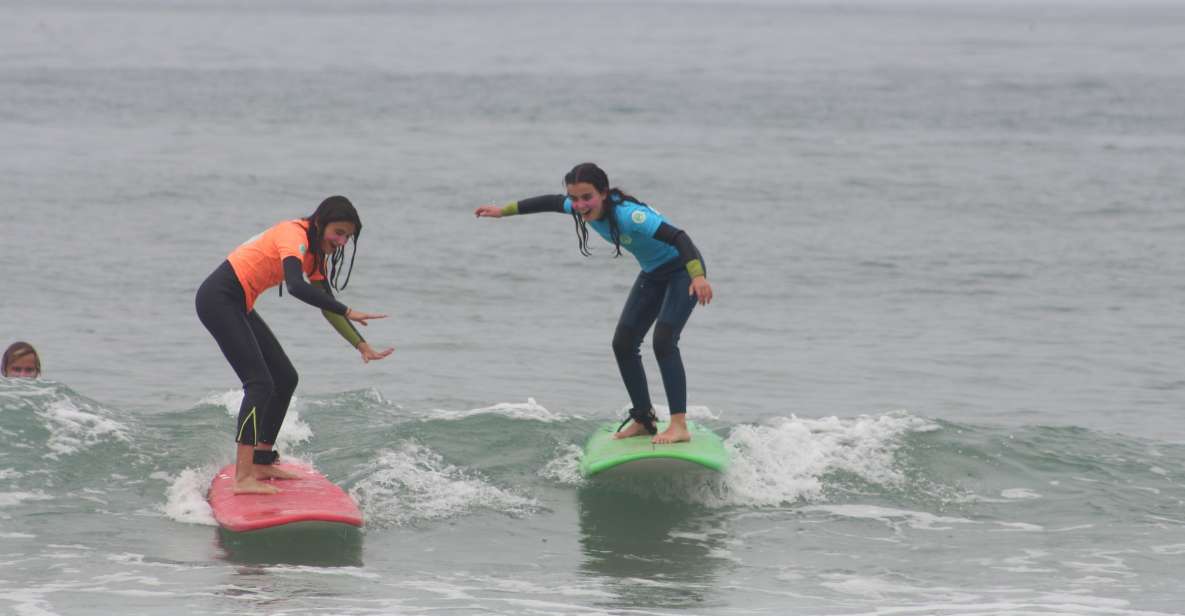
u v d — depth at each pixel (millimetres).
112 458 32781
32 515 28844
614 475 32281
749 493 31859
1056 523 30312
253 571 25875
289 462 31906
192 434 35344
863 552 28219
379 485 31547
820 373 50188
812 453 34094
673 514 30672
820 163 125875
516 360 51344
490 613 23703
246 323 28891
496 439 35188
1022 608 24578
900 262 76125
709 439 33188
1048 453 34750
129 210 88188
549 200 31734
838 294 67375
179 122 150625
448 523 29547
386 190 102875
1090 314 62938
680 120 167875
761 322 60500
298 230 28219
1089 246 82250
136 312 58344
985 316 62406
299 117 161625
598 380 48125
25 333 53219
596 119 167625
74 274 66438
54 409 35031
